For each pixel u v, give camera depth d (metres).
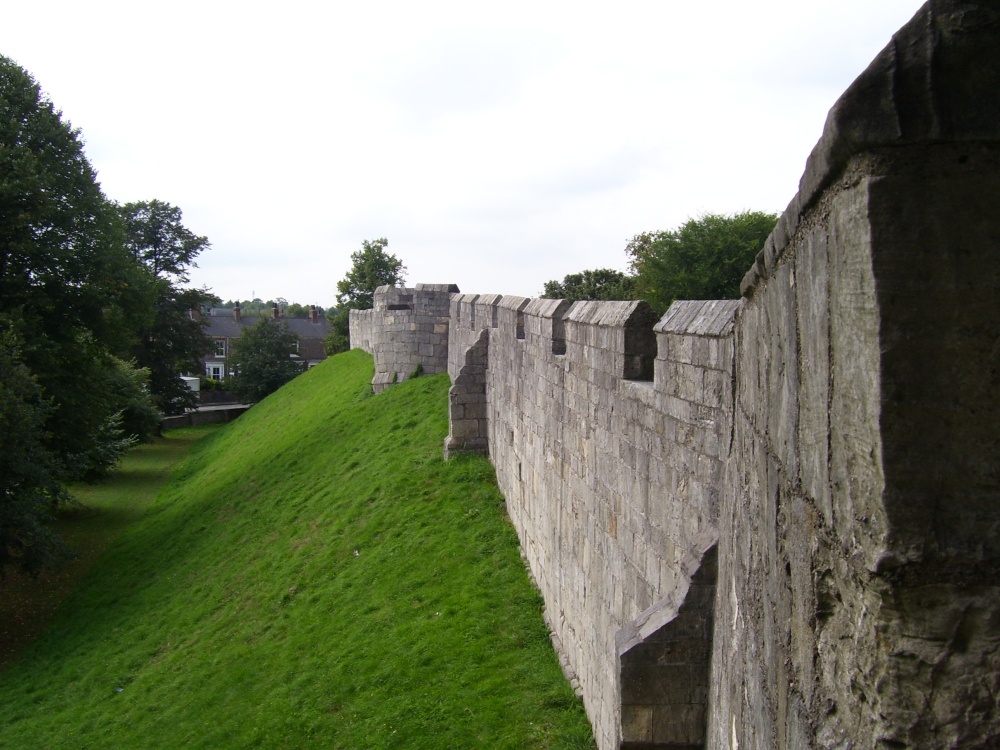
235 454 35.00
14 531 20.12
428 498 17.92
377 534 17.23
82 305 26.45
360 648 12.94
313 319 114.06
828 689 2.21
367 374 33.19
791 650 2.61
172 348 54.78
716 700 5.35
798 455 2.57
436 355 27.89
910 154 1.90
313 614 15.10
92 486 35.22
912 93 1.86
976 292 1.88
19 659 18.83
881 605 1.95
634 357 8.16
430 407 24.05
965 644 1.88
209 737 12.14
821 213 2.29
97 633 19.03
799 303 2.56
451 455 19.39
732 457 4.80
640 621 6.31
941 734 1.89
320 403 33.78
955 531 1.87
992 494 1.86
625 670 5.98
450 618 12.89
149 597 20.23
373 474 20.66
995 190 1.87
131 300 28.48
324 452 25.17
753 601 3.50
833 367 2.18
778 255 2.95
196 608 18.17
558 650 11.33
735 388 4.74
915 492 1.88
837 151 2.02
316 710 11.69
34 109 25.91
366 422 25.56
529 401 14.09
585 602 9.88
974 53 1.83
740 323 4.50
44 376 24.39
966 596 1.87
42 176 24.30
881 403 1.90
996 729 1.86
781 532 2.83
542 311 12.94
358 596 14.97
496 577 13.98
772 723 2.88
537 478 13.32
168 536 24.70
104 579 22.78
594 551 9.42
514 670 11.09
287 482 24.28
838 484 2.14
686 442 6.27
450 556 15.11
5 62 25.72
